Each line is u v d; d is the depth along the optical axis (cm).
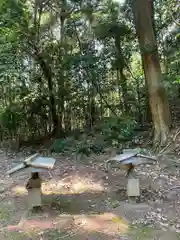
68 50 859
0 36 743
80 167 571
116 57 834
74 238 277
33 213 340
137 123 771
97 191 425
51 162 337
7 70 733
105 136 723
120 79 872
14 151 781
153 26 730
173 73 666
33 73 852
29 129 888
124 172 514
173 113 746
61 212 344
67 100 881
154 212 332
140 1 678
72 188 445
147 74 683
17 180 499
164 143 630
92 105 897
